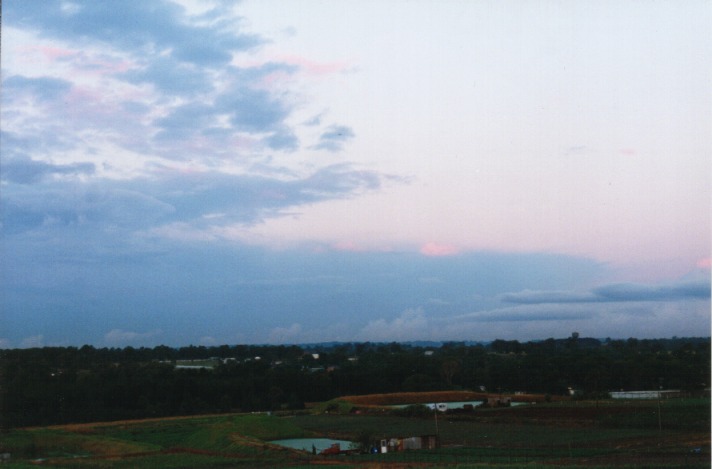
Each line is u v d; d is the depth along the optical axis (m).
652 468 51.12
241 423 88.81
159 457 68.62
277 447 71.88
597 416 94.69
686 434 75.44
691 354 158.12
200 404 127.31
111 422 106.69
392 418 107.31
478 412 107.94
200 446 77.56
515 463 57.38
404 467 56.16
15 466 62.72
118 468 61.97
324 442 81.69
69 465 63.88
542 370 152.50
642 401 107.69
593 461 57.03
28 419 107.69
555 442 73.56
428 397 136.62
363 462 61.25
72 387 120.81
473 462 59.12
